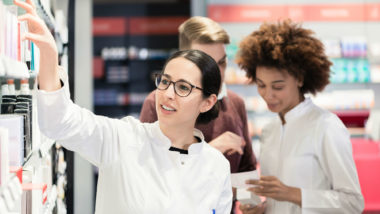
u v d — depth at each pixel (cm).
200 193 156
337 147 218
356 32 659
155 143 157
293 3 654
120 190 147
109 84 857
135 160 151
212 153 167
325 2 657
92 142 147
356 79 638
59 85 137
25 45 182
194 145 158
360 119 621
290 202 226
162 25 872
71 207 318
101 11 866
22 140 173
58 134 138
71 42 304
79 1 540
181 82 148
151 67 866
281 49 225
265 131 255
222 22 646
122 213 145
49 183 269
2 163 121
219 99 233
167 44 873
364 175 467
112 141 151
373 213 455
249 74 248
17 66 146
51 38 133
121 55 840
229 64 635
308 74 236
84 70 541
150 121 228
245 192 232
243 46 246
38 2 225
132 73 862
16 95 203
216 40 216
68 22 304
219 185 162
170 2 874
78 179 525
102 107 851
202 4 652
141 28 870
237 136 224
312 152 224
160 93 150
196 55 153
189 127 157
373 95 642
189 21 224
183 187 153
